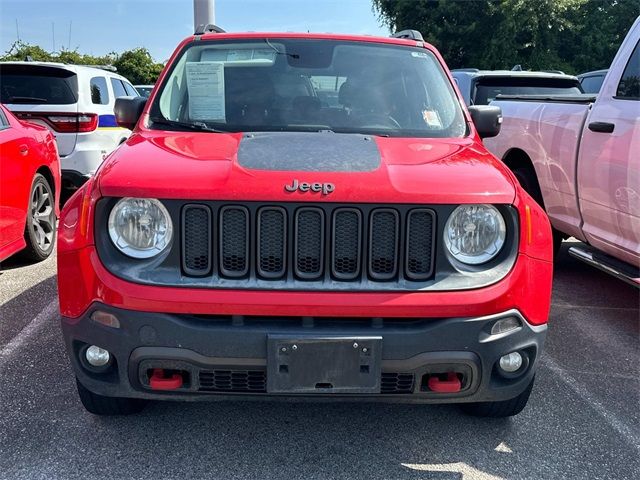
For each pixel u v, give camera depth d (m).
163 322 2.29
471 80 8.84
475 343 2.36
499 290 2.38
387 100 3.45
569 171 4.64
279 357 2.29
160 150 2.72
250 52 3.65
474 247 2.43
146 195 2.33
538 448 2.82
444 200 2.37
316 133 3.08
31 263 5.59
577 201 4.59
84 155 7.35
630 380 3.55
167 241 2.36
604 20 27.61
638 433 2.97
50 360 3.58
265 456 2.71
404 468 2.66
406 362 2.34
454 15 25.09
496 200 2.42
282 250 2.36
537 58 25.02
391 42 3.84
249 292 2.31
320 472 2.61
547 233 2.61
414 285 2.36
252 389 2.40
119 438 2.81
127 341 2.33
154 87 3.51
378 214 2.38
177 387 2.39
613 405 3.24
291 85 3.47
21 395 3.17
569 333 4.28
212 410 3.08
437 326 2.33
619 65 4.23
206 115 3.31
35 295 4.71
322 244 2.35
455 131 3.32
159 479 2.54
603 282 5.48
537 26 24.56
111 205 2.40
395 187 2.38
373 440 2.86
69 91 7.36
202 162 2.53
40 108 7.20
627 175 3.88
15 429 2.86
